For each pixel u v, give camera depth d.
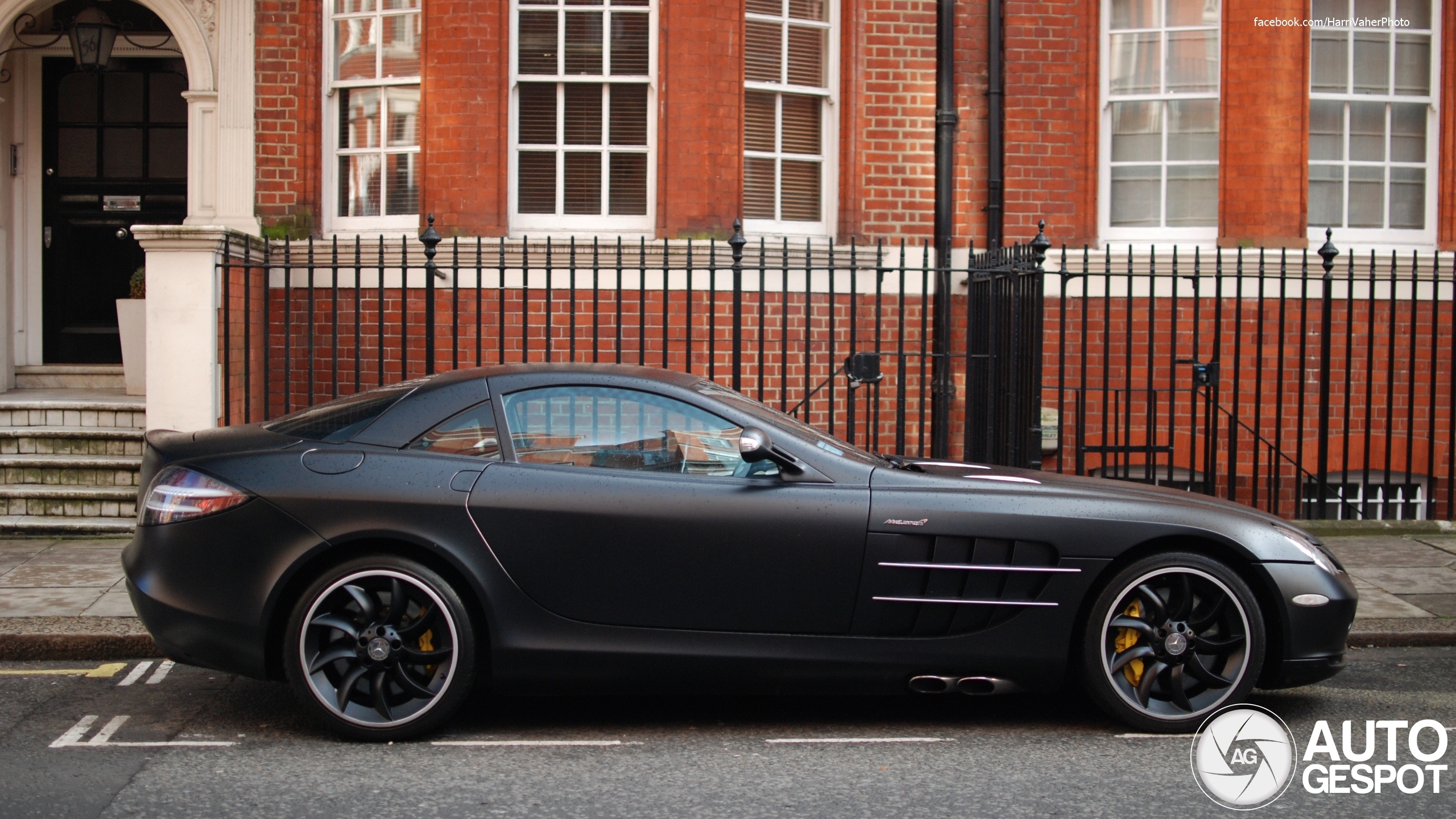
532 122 9.44
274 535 4.58
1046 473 5.42
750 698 5.33
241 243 8.66
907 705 5.24
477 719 4.99
